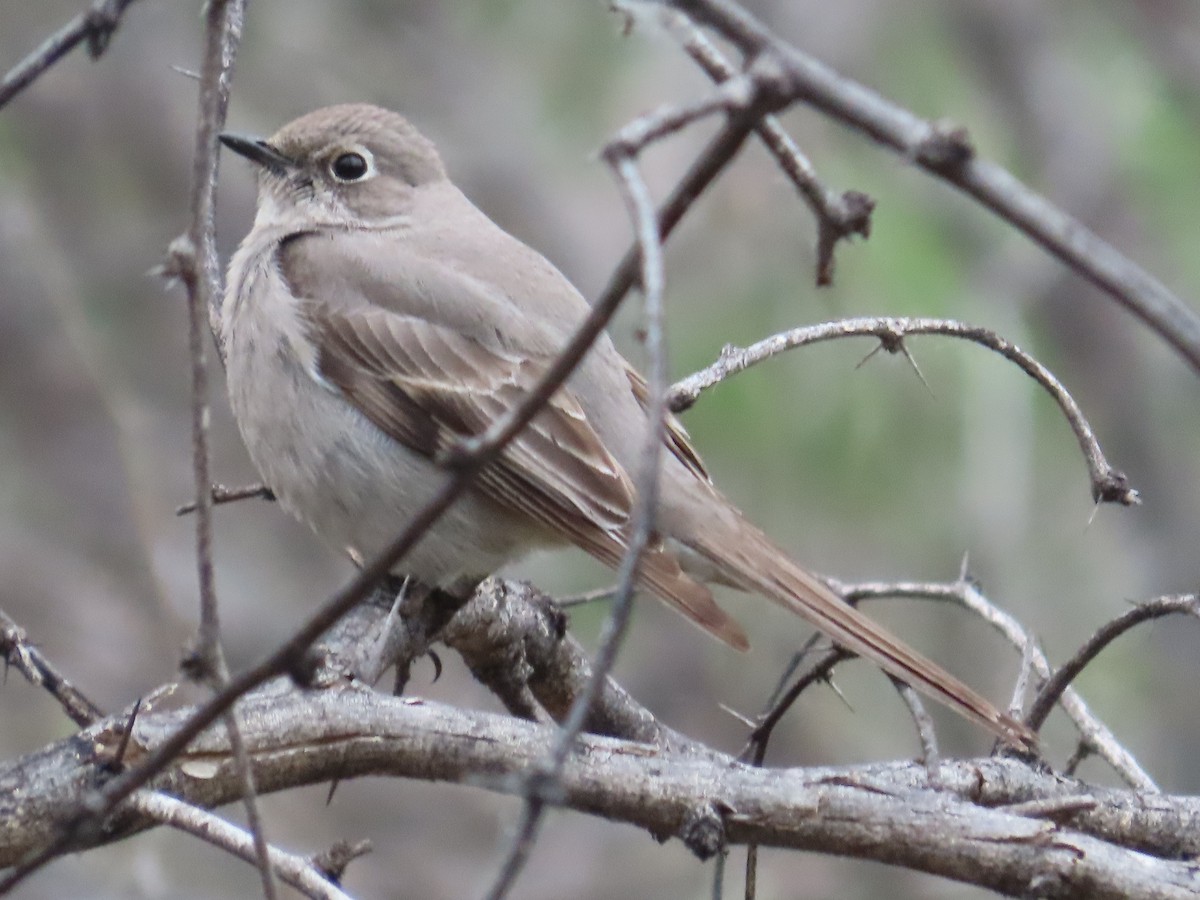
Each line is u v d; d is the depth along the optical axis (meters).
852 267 12.38
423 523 4.74
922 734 7.11
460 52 14.65
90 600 13.27
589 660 8.96
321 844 12.84
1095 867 6.04
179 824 5.94
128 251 14.17
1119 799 7.06
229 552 13.91
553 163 14.36
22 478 13.48
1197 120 13.89
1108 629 7.16
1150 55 14.30
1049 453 13.35
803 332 7.95
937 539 12.75
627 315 13.19
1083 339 14.22
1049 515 13.31
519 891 12.84
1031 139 14.30
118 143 14.22
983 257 13.28
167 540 13.76
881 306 12.35
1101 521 13.41
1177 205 13.58
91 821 5.00
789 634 13.50
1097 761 12.67
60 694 6.88
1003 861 6.08
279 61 14.67
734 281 12.59
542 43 14.45
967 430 12.55
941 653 12.87
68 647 13.12
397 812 13.16
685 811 6.24
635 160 4.39
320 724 6.34
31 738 12.61
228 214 13.82
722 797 6.24
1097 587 13.28
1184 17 14.36
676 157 13.49
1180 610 7.07
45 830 5.93
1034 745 7.10
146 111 14.24
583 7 14.26
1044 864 6.04
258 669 4.90
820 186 4.87
